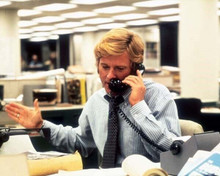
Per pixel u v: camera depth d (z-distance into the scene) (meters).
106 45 1.46
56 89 3.85
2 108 2.68
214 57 5.53
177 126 1.52
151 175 1.04
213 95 5.50
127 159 1.19
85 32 15.67
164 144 1.41
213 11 5.51
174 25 13.40
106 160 1.54
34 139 2.33
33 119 1.61
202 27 5.48
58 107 3.63
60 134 1.68
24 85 3.98
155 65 13.67
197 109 4.08
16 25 9.42
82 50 15.98
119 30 1.49
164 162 1.21
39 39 18.83
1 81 4.04
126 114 1.54
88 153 1.78
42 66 18.70
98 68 1.53
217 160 1.07
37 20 11.95
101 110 1.66
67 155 1.36
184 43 5.58
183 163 1.15
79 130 1.73
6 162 0.88
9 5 8.91
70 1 8.49
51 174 1.29
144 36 13.88
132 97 1.44
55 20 11.98
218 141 1.15
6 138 1.47
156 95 1.55
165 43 13.56
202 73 5.49
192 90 5.52
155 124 1.42
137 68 1.51
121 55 1.46
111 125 1.56
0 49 6.67
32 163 1.27
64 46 17.31
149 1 8.59
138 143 1.53
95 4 8.93
